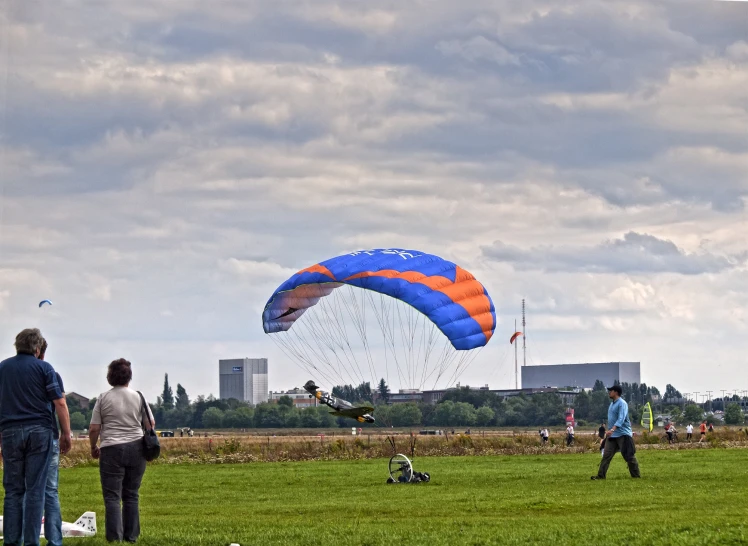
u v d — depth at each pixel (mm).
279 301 56094
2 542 22609
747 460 52781
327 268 52781
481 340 52750
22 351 21562
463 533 23891
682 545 21719
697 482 37531
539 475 43406
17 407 21203
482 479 41969
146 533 25047
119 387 23375
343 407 49781
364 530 24859
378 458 67812
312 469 53969
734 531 23297
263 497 36562
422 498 33938
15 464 21188
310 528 25547
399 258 54688
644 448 78875
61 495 38406
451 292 53062
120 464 23125
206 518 29391
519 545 22062
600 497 32281
